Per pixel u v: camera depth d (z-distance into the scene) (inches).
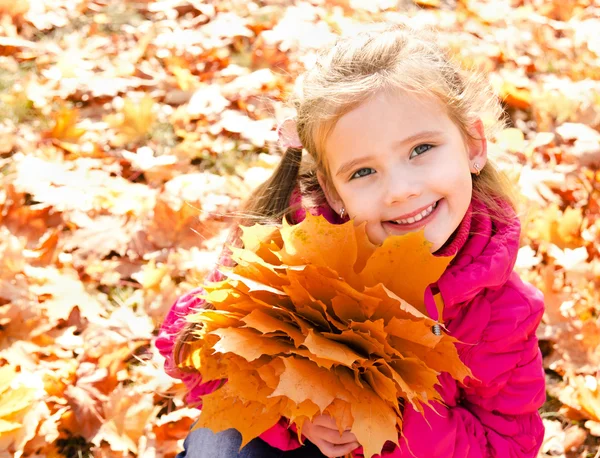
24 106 117.6
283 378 42.4
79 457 76.0
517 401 59.6
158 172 108.0
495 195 61.7
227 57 133.0
